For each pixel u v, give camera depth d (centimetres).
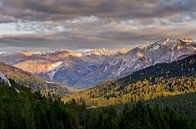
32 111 16100
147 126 16200
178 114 18650
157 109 17662
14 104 16912
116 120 16875
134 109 16638
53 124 16525
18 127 14838
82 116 19050
